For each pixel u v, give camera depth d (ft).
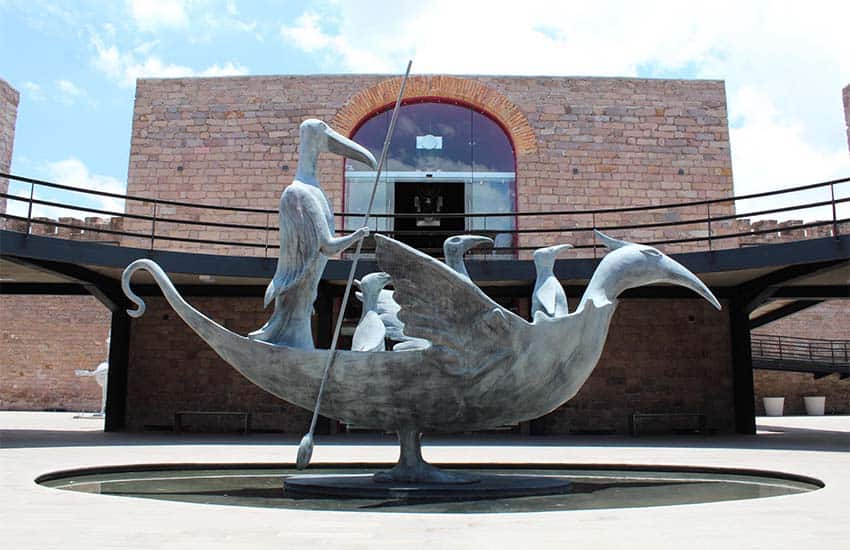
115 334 54.39
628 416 56.13
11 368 91.50
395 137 61.87
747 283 51.42
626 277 22.70
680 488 23.65
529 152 61.11
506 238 60.59
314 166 23.57
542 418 53.78
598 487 23.85
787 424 69.10
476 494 20.75
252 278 48.55
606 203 61.05
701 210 61.36
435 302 21.21
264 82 62.54
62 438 43.09
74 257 42.42
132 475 26.76
